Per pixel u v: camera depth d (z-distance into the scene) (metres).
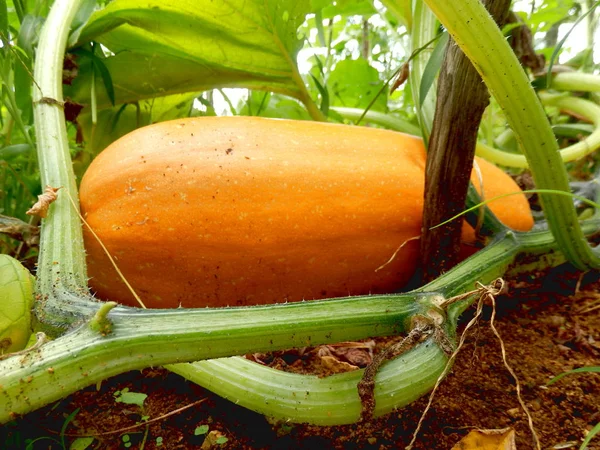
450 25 0.24
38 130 0.35
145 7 0.42
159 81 0.50
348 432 0.27
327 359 0.33
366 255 0.35
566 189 0.31
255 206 0.33
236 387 0.25
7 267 0.26
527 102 0.27
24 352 0.20
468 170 0.32
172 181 0.33
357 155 0.36
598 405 0.29
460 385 0.31
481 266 0.32
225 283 0.34
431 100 0.38
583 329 0.37
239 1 0.42
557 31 0.89
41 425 0.28
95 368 0.21
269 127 0.36
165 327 0.21
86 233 0.34
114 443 0.27
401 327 0.26
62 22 0.40
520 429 0.27
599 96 0.61
